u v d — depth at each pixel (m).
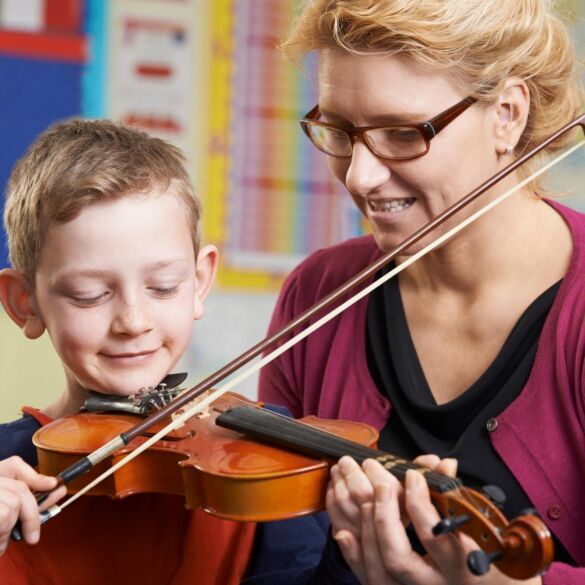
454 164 1.75
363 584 1.44
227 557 1.77
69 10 4.78
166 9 4.89
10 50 4.72
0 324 4.64
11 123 4.75
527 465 1.81
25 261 1.79
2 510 1.44
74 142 1.78
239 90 5.00
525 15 1.76
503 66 1.73
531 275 1.90
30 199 1.75
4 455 1.78
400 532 1.34
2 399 4.66
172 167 1.80
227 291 5.04
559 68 1.86
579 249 1.88
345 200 5.15
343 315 2.08
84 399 1.86
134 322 1.70
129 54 4.88
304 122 1.85
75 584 1.72
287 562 1.76
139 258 1.70
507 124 1.82
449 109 1.71
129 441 1.57
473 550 1.21
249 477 1.45
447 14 1.67
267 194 5.07
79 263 1.69
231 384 1.70
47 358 4.73
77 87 4.83
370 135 1.74
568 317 1.82
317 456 1.52
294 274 2.21
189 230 1.79
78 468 1.53
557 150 1.96
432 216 1.80
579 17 2.00
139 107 4.91
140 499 1.75
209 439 1.65
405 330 2.00
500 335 1.91
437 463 1.43
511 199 1.88
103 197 1.69
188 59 4.94
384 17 1.65
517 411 1.83
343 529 1.42
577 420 1.79
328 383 2.06
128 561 1.74
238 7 4.95
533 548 1.19
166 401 1.75
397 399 1.98
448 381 1.94
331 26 1.72
